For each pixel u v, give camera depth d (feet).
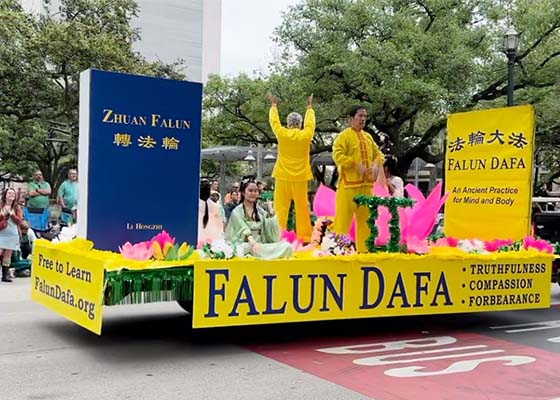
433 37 57.26
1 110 70.79
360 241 26.02
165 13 193.67
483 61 61.26
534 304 26.40
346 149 26.14
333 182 69.36
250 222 23.72
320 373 18.51
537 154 88.63
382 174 27.40
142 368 18.76
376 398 16.19
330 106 60.90
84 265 20.18
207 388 16.85
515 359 20.58
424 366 19.52
